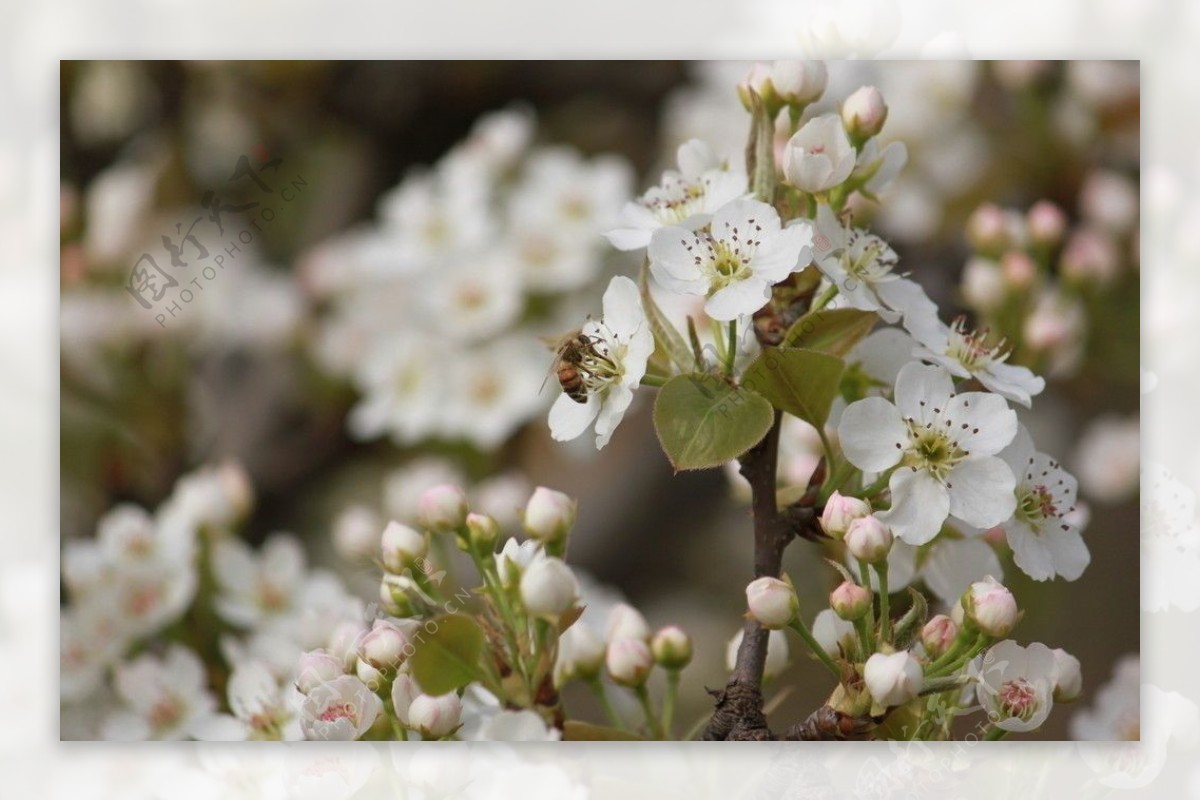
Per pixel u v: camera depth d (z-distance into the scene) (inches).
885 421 37.8
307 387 49.5
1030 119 48.5
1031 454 38.3
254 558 44.0
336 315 50.0
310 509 49.0
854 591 37.5
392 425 48.1
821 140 38.2
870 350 39.1
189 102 47.8
